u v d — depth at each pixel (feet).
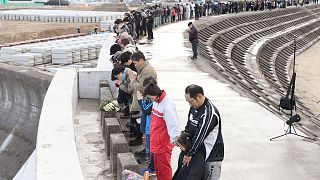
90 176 27.37
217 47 123.75
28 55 69.36
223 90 53.62
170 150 24.11
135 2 336.70
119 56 37.42
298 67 157.17
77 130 36.60
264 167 30.22
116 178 27.02
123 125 36.52
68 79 43.55
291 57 177.27
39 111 56.03
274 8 264.52
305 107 92.79
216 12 204.85
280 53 173.58
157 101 23.13
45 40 105.91
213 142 19.79
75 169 22.74
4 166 55.06
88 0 393.09
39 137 27.37
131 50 37.83
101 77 46.70
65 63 71.82
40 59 70.95
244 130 38.19
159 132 23.65
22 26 153.48
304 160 31.68
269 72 126.93
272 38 185.16
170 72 64.39
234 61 114.01
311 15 307.37
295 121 37.35
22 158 54.49
